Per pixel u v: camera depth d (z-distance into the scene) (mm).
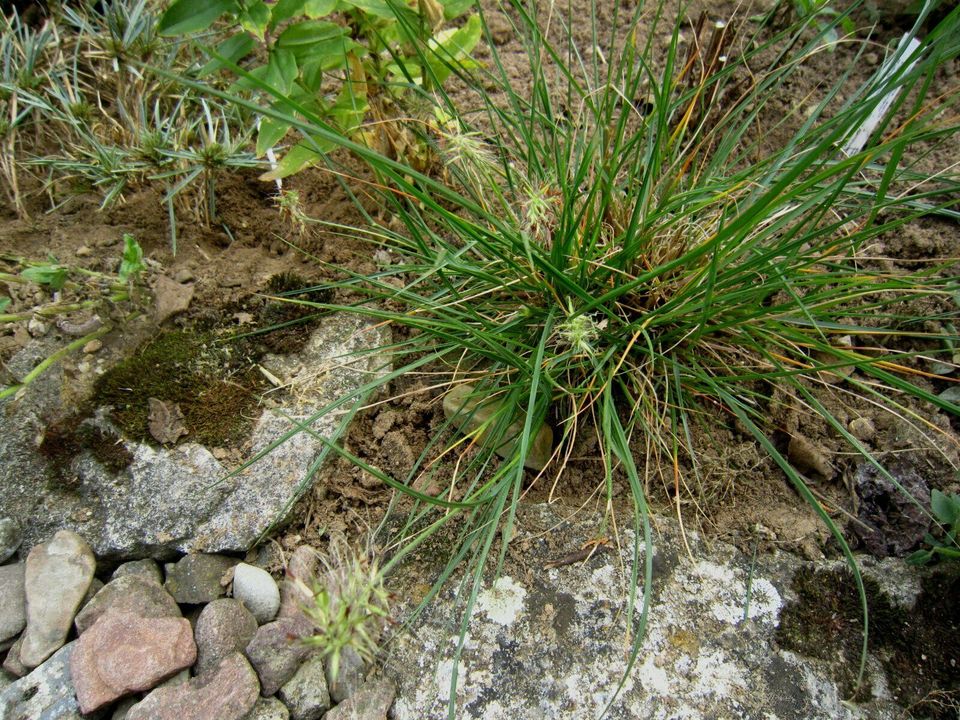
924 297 488
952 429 456
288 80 438
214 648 392
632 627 394
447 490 454
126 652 381
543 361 418
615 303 456
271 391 472
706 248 372
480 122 589
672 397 468
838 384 483
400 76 526
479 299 488
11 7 649
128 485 442
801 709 368
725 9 635
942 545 414
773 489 449
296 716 380
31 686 388
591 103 463
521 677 382
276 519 434
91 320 479
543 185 471
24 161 546
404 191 380
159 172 535
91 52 588
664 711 368
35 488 445
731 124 572
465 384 480
